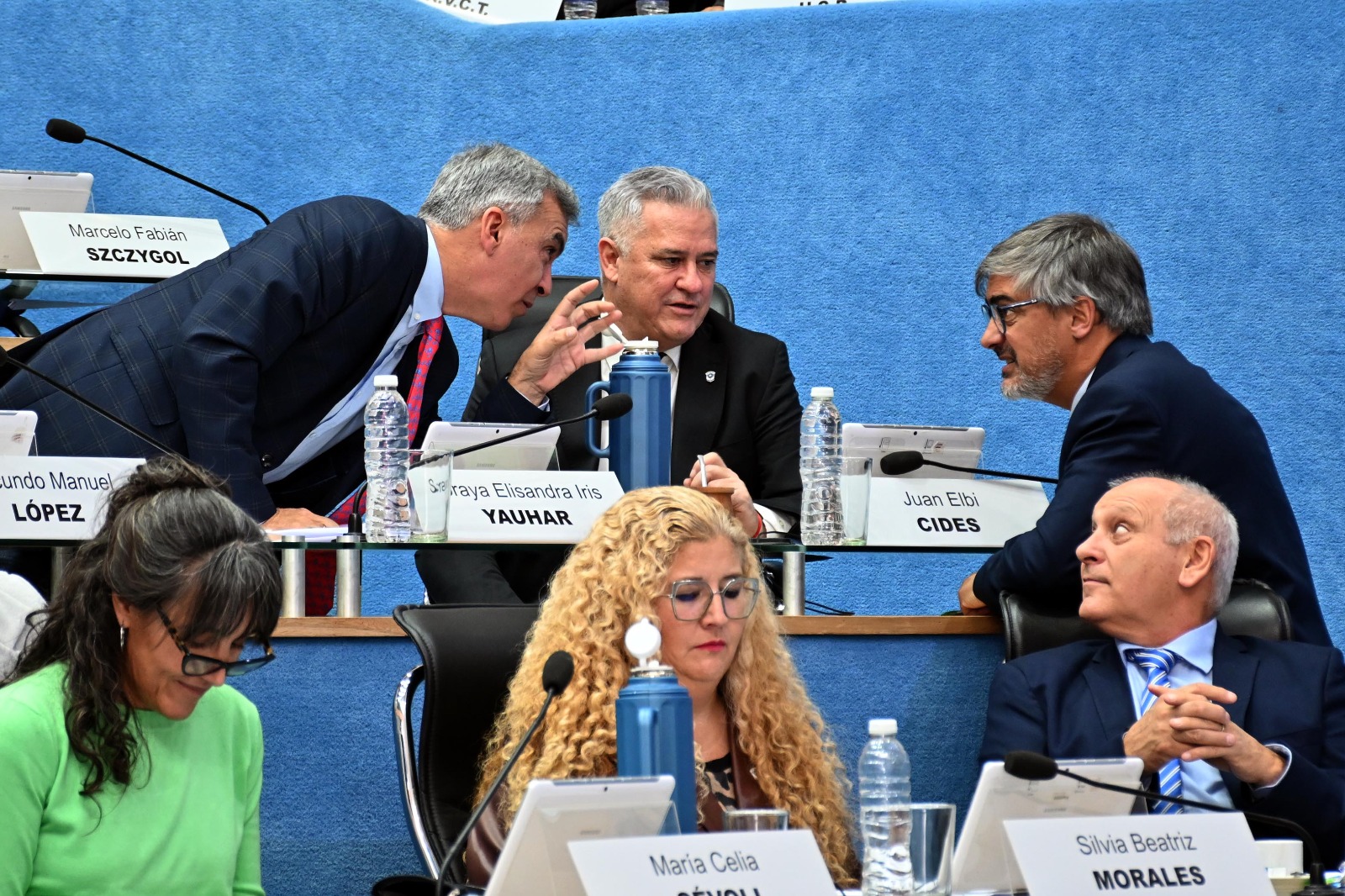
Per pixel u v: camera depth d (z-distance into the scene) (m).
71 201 6.74
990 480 5.14
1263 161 7.46
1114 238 5.28
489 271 5.44
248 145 7.76
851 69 7.61
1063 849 2.85
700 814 3.68
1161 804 4.25
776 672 3.92
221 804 3.63
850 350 7.61
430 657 3.88
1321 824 4.13
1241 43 7.46
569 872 2.66
